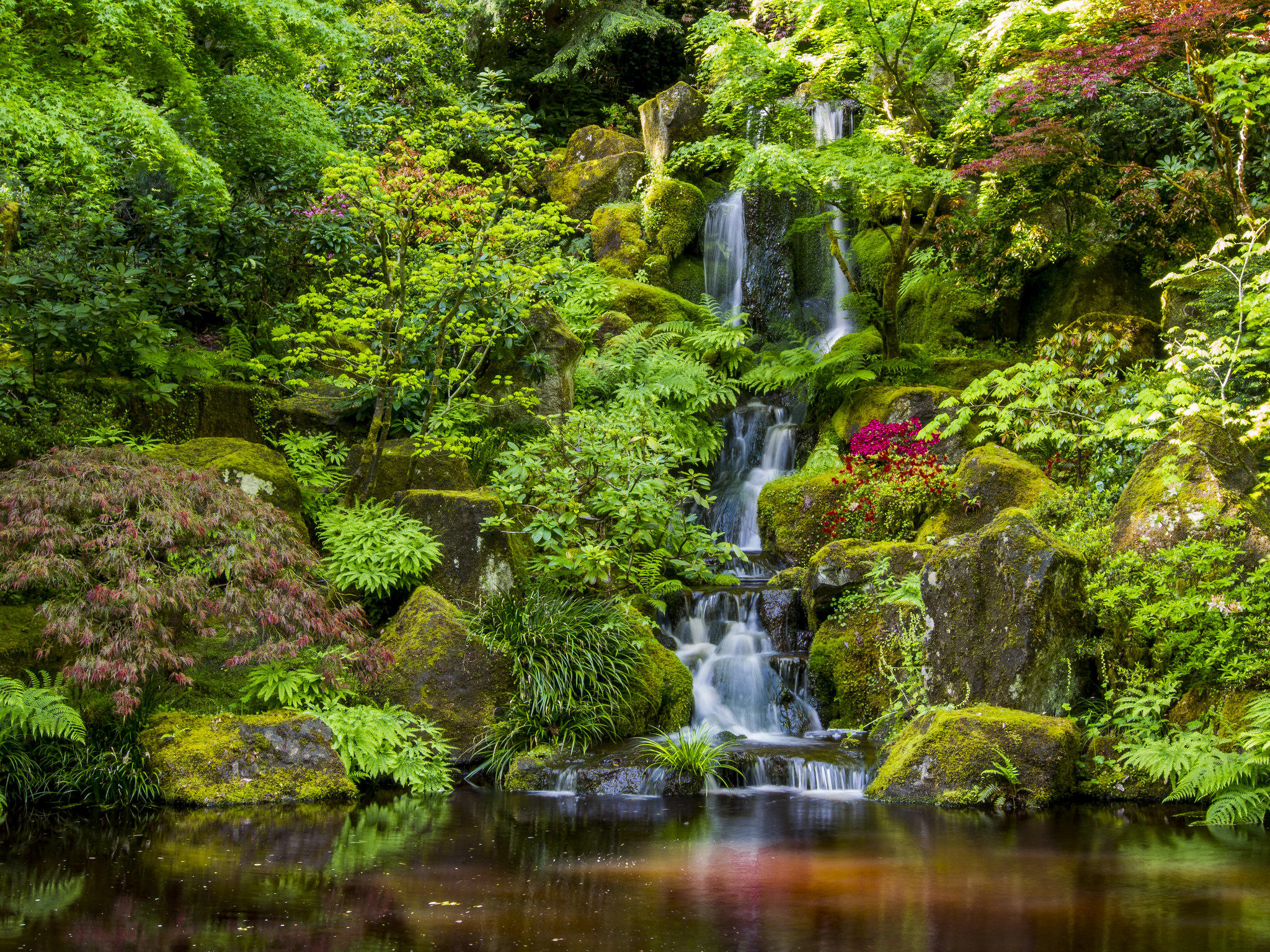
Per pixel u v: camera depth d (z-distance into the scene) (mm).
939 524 11031
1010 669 8539
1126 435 10609
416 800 7820
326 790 7797
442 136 18297
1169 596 8406
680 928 4762
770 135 16109
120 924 4734
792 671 10023
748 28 15141
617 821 7102
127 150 13156
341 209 13023
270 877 5574
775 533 12539
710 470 15008
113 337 11227
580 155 20266
